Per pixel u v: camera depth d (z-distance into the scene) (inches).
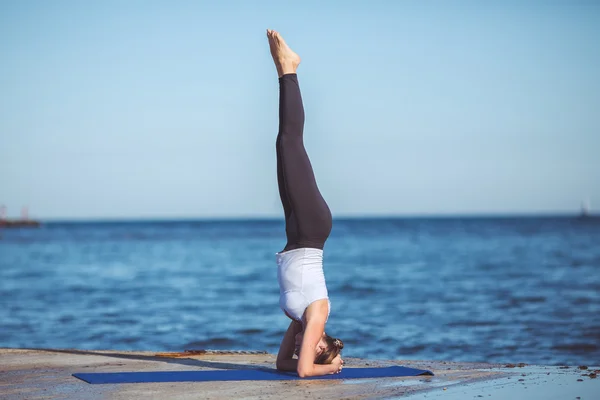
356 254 1596.9
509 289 765.3
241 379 178.2
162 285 888.9
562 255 1402.6
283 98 193.3
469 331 480.4
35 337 484.7
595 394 153.8
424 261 1302.9
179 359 227.5
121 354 240.7
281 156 188.4
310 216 185.0
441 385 168.2
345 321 545.3
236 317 583.5
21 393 160.9
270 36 197.2
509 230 3499.0
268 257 1523.1
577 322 509.0
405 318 558.3
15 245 2271.2
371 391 159.5
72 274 1080.2
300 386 166.9
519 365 212.4
